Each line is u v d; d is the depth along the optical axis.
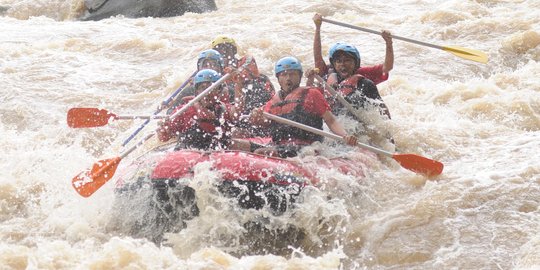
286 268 9.13
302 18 25.06
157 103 18.02
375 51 20.95
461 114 15.14
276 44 21.58
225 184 10.30
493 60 20.02
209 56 13.27
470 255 9.67
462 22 22.66
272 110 12.02
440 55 20.48
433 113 15.20
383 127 12.98
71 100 18.11
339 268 9.65
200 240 10.24
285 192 10.45
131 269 8.97
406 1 28.31
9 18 29.25
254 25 24.33
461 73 19.27
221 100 12.00
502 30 21.89
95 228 10.97
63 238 10.76
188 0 29.00
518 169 11.81
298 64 11.95
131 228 10.93
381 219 10.69
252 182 10.36
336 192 10.86
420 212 10.76
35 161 13.77
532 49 20.33
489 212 10.66
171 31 24.80
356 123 12.87
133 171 11.02
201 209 10.35
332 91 12.74
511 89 16.39
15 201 12.07
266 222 10.45
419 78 18.81
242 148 11.67
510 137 13.63
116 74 20.25
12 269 9.10
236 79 12.05
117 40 23.33
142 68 20.86
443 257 9.70
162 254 9.34
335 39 22.14
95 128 15.91
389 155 11.55
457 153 13.02
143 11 29.14
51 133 15.78
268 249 10.35
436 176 11.80
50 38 24.45
